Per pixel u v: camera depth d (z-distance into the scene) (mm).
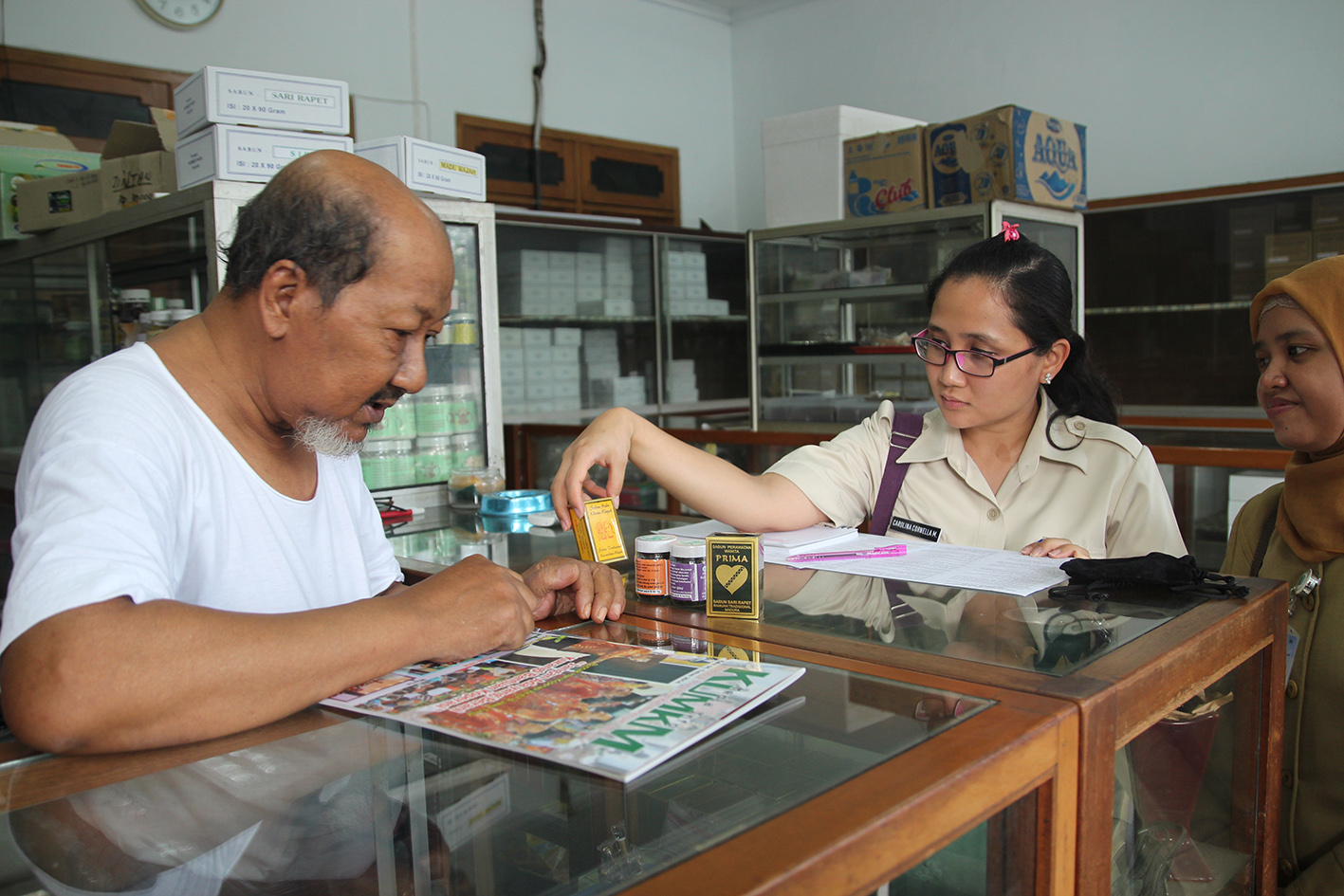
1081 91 5324
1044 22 5422
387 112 5145
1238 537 1427
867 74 6219
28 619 719
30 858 596
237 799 661
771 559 1287
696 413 5852
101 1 4191
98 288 2889
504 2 5613
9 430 3439
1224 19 4797
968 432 1633
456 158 2752
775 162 4312
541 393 5117
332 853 608
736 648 895
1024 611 989
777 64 6645
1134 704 771
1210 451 2375
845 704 726
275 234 888
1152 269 4551
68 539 760
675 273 5703
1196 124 4941
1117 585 1057
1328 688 1190
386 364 923
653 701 743
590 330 5340
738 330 6160
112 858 584
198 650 726
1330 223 4066
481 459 2871
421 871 583
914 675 788
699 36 6676
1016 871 668
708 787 597
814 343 4215
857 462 1673
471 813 644
